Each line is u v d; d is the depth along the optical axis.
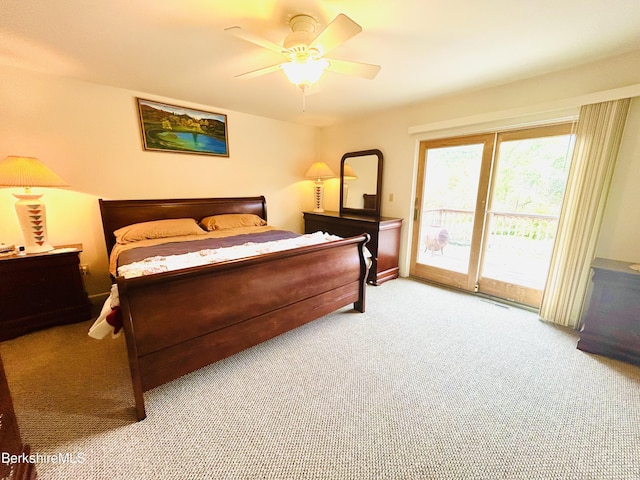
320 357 1.96
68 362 1.90
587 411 1.49
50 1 1.43
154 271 1.57
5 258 2.09
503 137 2.76
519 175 2.73
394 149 3.62
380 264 3.42
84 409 1.50
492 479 1.14
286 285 1.96
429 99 3.08
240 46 1.93
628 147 2.05
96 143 2.75
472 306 2.80
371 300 2.95
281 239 2.74
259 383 1.71
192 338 1.55
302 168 4.55
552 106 2.31
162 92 2.92
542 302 2.50
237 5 1.48
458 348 2.07
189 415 1.47
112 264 2.35
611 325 1.93
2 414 0.95
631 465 1.20
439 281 3.45
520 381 1.72
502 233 3.00
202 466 1.20
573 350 2.04
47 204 2.59
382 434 1.35
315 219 4.17
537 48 1.93
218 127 3.53
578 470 1.18
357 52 2.01
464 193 3.13
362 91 2.82
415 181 3.51
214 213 3.59
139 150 3.01
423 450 1.27
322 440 1.32
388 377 1.76
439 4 1.46
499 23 1.63
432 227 3.49
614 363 1.89
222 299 1.65
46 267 2.26
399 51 1.98
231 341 1.72
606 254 2.23
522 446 1.29
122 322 1.35
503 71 2.31
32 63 2.22
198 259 1.86
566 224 2.30
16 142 2.38
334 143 4.45
